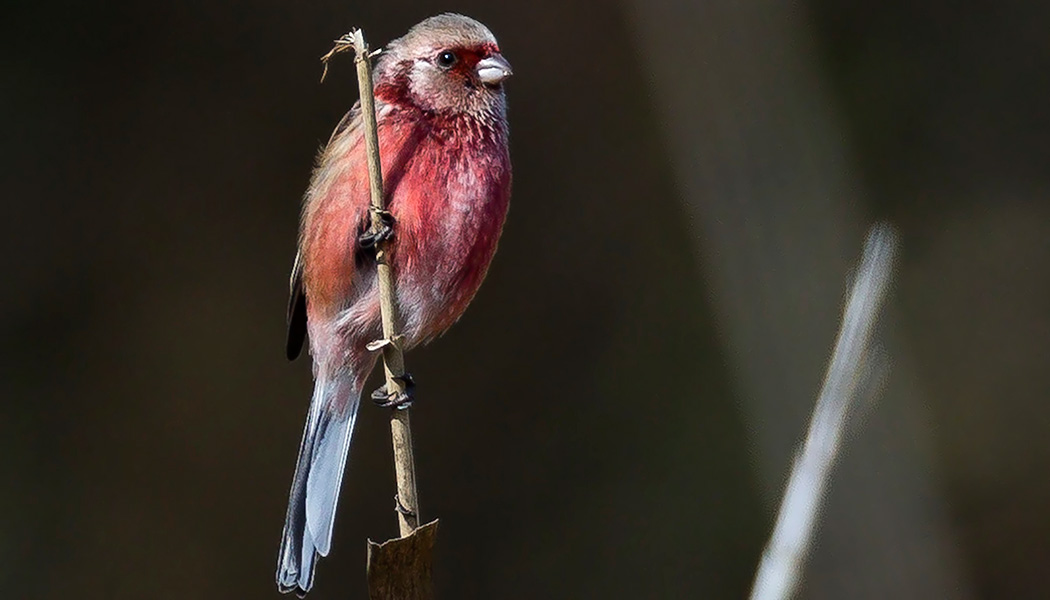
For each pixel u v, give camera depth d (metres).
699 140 9.88
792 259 9.65
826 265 9.62
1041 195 11.99
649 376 12.32
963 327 11.54
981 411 11.14
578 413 12.22
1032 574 10.36
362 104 5.65
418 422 12.04
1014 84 12.18
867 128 11.88
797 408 9.38
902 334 11.34
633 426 12.21
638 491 11.99
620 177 12.61
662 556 11.67
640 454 12.14
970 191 11.96
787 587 3.34
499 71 6.48
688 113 9.91
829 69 11.65
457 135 6.43
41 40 11.82
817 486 3.39
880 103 11.95
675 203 12.59
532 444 12.15
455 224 6.35
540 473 12.07
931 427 10.97
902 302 11.48
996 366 11.36
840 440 3.41
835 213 9.84
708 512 11.76
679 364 12.36
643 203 12.59
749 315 9.56
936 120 12.05
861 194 10.69
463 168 6.40
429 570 4.57
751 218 9.76
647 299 12.50
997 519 10.67
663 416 12.22
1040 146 12.07
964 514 10.73
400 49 6.66
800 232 9.70
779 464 9.37
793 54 10.20
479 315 12.34
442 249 6.35
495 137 6.55
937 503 10.45
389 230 5.97
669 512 11.83
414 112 6.48
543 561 11.75
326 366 6.64
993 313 11.58
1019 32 12.33
